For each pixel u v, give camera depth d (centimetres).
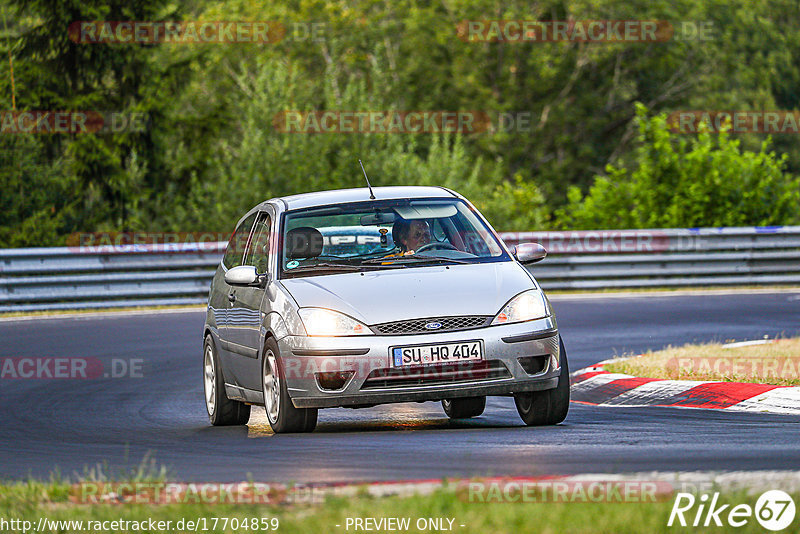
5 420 3544
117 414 3612
